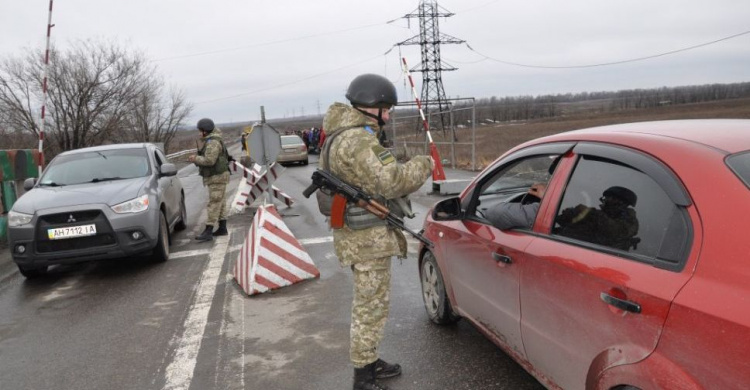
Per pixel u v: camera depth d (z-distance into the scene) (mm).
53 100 24656
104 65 26031
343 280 5762
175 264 6941
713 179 1957
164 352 4145
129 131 31562
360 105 3023
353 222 3074
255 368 3777
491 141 33625
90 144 26344
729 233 1804
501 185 3705
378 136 3180
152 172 7621
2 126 24469
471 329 4191
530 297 2781
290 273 5676
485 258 3281
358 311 3193
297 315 4781
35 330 4852
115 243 6398
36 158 10930
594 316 2260
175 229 9523
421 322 4395
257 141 10156
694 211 1945
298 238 8117
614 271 2176
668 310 1863
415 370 3564
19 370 3996
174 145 55062
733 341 1631
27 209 6391
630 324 2041
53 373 3902
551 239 2705
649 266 2051
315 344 4133
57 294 5973
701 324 1735
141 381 3684
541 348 2738
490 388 3281
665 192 2096
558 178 2828
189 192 15734
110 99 26750
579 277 2359
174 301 5406
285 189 15078
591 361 2301
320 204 3156
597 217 2463
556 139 3055
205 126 8242
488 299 3297
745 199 1836
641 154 2320
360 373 3225
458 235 3662
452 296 3918
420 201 10898
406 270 5977
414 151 20469
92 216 6375
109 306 5391
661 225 2086
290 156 24547
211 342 4285
